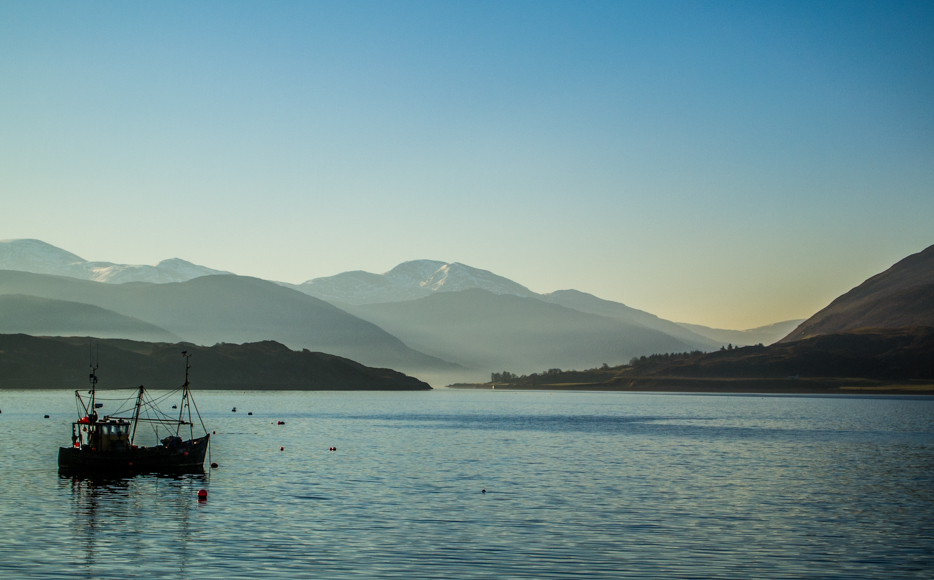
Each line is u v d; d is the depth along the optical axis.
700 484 70.06
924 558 43.69
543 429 147.75
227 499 60.19
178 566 40.72
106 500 59.59
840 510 57.34
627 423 170.12
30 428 127.81
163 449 75.31
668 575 40.00
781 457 94.94
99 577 38.88
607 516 54.22
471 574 39.66
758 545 46.19
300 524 50.81
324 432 132.75
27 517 53.03
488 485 68.50
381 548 44.56
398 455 94.00
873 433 138.50
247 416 181.75
